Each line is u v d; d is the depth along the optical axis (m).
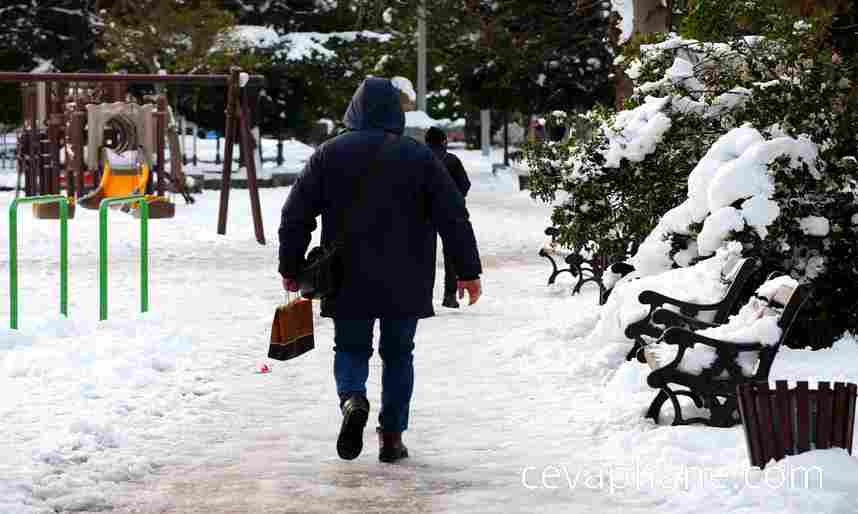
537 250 25.38
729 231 11.38
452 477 7.96
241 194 44.69
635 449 8.53
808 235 11.75
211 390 10.80
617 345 11.71
